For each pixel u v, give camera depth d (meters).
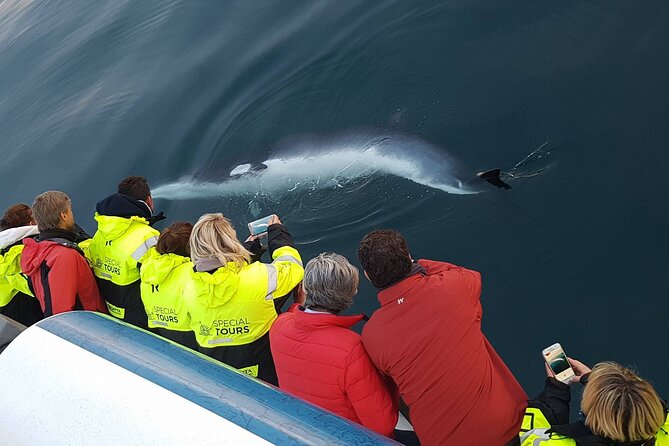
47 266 5.71
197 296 5.04
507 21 10.20
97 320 3.18
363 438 2.47
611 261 6.70
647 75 8.32
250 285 5.00
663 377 5.78
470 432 4.13
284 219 9.10
